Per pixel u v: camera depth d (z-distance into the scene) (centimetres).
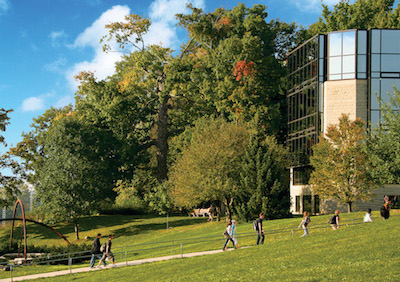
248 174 4925
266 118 6612
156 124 8656
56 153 6188
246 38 6569
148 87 7900
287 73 6831
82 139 6388
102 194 6275
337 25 7900
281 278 1614
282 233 3638
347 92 5547
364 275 1464
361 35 5559
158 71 7769
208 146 5444
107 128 7212
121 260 3297
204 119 6731
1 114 6191
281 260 2039
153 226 6225
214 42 7456
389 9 8062
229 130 5653
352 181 4750
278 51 7869
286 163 5912
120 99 7069
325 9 8044
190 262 2473
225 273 1912
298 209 6319
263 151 4997
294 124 6494
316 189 4856
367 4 7975
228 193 5206
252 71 6450
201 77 7381
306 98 6097
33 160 7712
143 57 7562
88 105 7250
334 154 4691
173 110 8319
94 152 6569
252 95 6550
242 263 2139
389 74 5456
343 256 1897
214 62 6950
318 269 1677
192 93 7625
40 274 2777
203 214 6881
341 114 5131
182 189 5450
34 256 3875
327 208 5578
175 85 7381
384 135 4119
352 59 5566
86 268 2880
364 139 5116
